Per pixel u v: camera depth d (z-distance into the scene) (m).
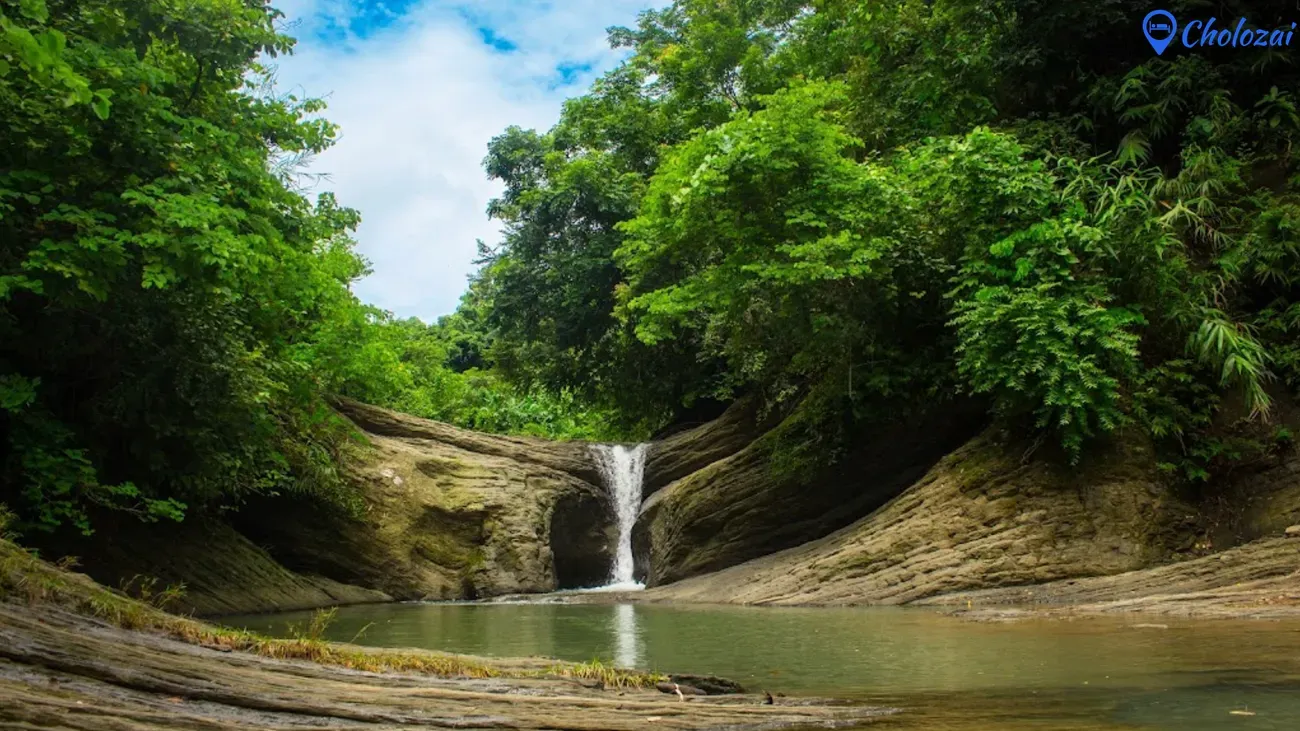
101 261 9.73
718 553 19.70
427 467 23.16
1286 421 13.72
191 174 11.00
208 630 6.07
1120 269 14.71
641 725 4.42
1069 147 17.59
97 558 13.02
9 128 9.61
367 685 4.94
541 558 23.09
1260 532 12.80
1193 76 16.97
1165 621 8.89
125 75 10.17
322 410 17.91
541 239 29.39
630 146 28.61
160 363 12.05
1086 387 13.40
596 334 29.17
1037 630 8.81
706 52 26.41
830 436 18.22
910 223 16.89
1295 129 16.19
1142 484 13.52
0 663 3.81
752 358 20.98
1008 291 14.60
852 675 6.53
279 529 19.86
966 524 14.10
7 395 9.79
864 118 20.97
